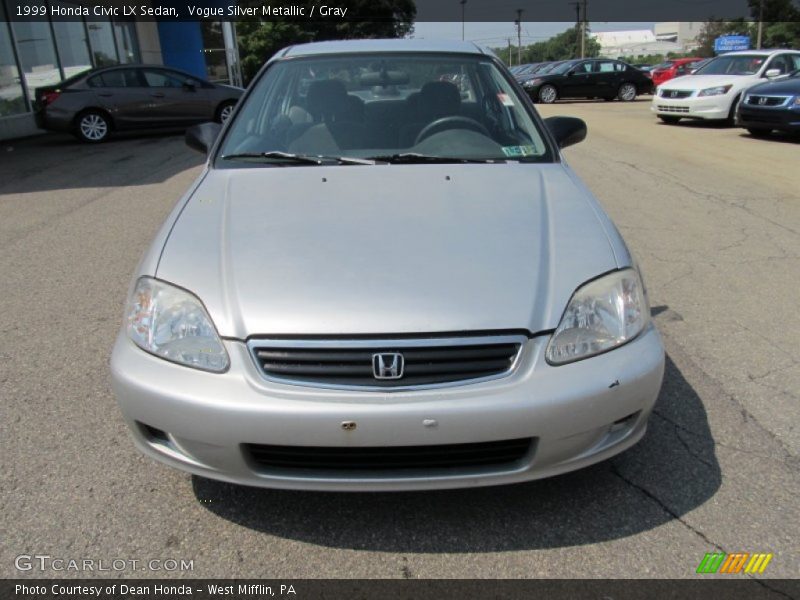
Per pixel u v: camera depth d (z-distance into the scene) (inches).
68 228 233.1
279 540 84.8
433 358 77.7
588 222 96.7
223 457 79.0
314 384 77.0
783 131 430.0
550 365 79.2
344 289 82.0
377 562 81.2
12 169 363.6
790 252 198.8
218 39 882.8
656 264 189.2
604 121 576.1
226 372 78.4
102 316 154.7
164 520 88.0
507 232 92.9
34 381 123.9
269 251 89.0
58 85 462.6
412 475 79.4
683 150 397.4
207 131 137.1
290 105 131.3
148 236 221.1
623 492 92.8
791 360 130.6
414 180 108.3
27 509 89.7
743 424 108.6
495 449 79.0
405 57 137.1
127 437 106.2
